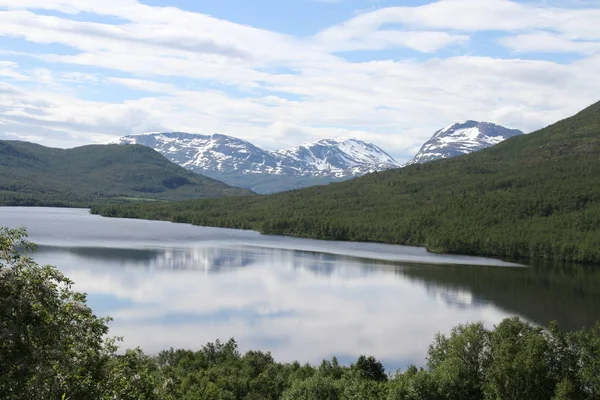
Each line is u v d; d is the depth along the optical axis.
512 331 69.88
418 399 63.88
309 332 111.19
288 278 166.50
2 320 24.44
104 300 130.62
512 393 62.28
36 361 24.78
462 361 68.94
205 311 124.56
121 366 31.67
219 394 69.12
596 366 61.97
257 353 92.12
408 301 138.88
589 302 140.25
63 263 175.88
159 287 147.00
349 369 84.38
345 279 166.88
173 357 89.12
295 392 69.75
